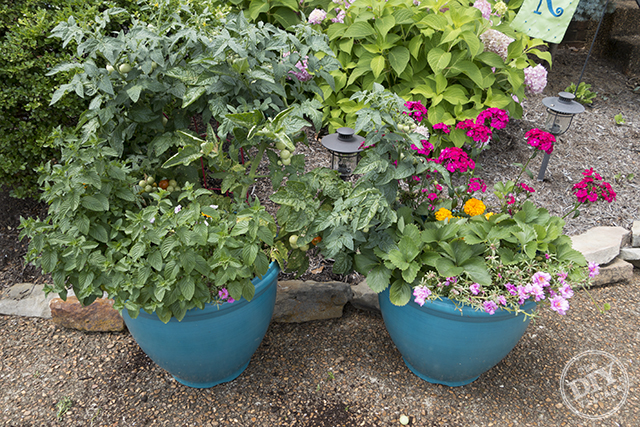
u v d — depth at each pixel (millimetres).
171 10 2514
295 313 2574
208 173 2744
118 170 1871
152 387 2230
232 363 2125
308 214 2006
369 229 2090
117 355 2414
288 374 2293
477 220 2129
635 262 3084
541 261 1955
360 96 1956
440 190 2375
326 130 3938
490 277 1813
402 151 2035
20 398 2166
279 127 1868
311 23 3875
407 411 2104
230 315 1897
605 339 2537
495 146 4047
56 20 2502
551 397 2189
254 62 2127
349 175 2650
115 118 2307
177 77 2107
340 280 2744
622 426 2041
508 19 4086
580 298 2855
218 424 2037
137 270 1744
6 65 2502
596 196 2164
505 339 1938
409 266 1896
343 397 2172
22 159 2773
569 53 6129
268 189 3252
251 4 3965
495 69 3805
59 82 2594
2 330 2551
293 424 2041
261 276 1947
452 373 2105
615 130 4406
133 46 1996
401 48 3523
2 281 2781
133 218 1791
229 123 1977
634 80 5469
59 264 1786
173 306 1771
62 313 2506
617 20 5867
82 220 1755
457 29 3291
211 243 1839
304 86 2582
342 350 2434
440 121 3393
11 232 2973
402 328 2059
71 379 2271
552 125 3457
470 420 2066
